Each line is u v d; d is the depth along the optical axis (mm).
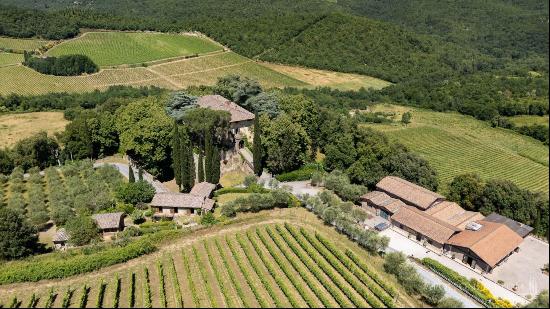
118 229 78812
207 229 77375
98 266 67125
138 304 58875
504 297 66812
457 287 66875
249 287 62406
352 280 61812
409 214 85938
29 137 125188
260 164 107750
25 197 97562
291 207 85562
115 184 98938
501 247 76125
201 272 65000
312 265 65312
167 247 73062
